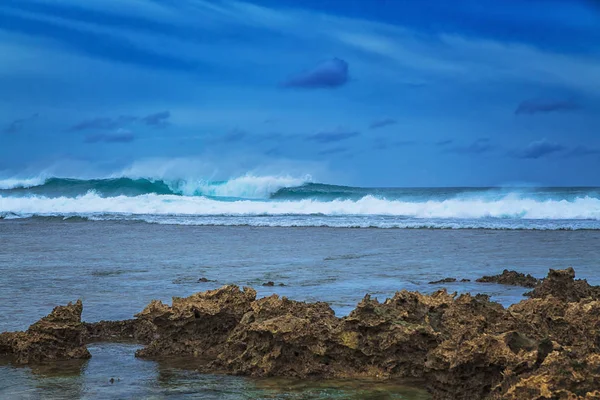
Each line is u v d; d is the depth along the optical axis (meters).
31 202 53.78
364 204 50.25
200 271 19.44
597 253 24.41
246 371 9.07
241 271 19.44
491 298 14.35
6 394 8.13
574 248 26.44
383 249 26.53
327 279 17.61
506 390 7.13
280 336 9.02
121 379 8.84
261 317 9.59
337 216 47.31
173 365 9.59
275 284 16.62
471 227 38.59
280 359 9.07
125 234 34.47
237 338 9.41
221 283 16.88
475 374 7.70
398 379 8.78
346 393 8.22
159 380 8.79
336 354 9.09
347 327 9.16
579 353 6.86
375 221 42.34
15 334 10.17
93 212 50.88
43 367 9.45
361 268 20.14
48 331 10.02
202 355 10.12
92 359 9.95
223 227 39.81
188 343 10.27
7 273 18.95
